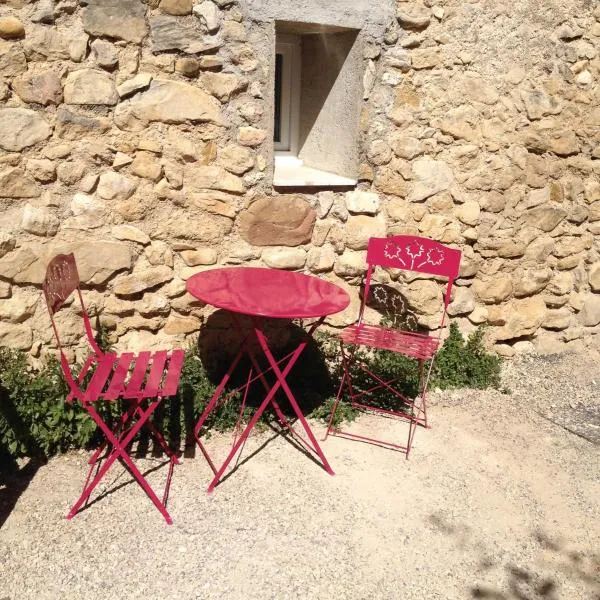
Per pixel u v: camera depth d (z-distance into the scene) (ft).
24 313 11.61
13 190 11.12
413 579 8.63
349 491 10.30
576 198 14.99
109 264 11.95
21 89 10.83
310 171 14.11
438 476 10.88
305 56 14.30
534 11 13.53
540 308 15.33
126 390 9.36
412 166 13.58
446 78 13.33
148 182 11.91
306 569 8.64
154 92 11.59
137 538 9.03
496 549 9.30
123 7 11.09
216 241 12.62
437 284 14.26
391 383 13.28
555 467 11.40
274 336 13.46
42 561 8.57
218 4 11.60
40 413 10.63
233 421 11.93
